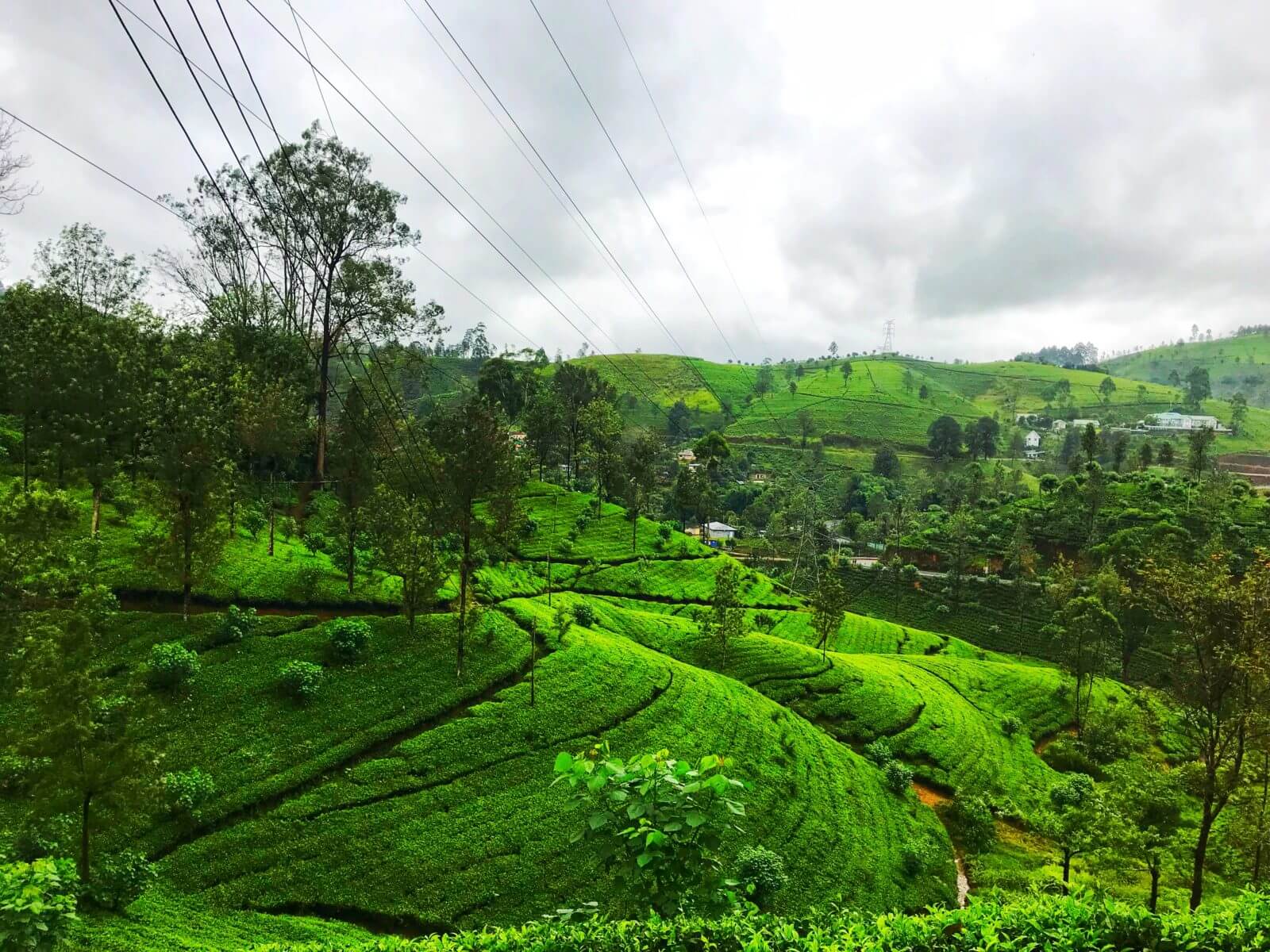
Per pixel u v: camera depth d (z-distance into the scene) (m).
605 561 88.00
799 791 42.44
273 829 29.31
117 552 42.69
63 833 24.58
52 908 14.98
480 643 46.25
